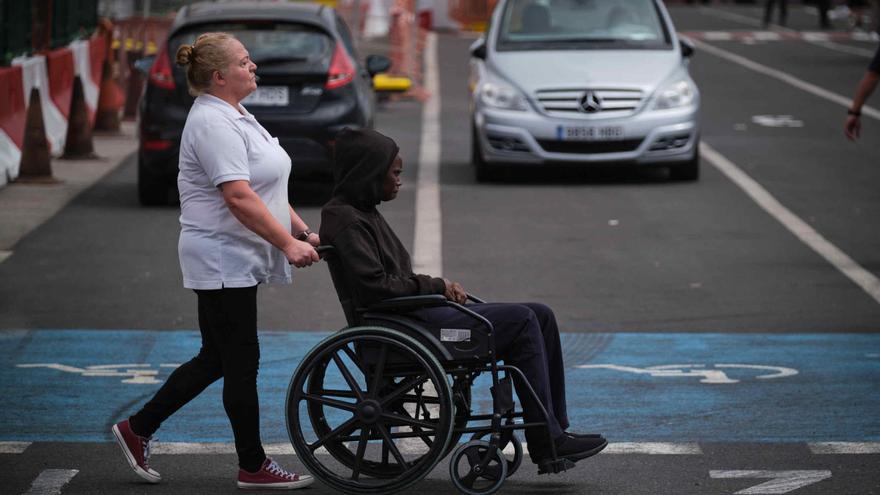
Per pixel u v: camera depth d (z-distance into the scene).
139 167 34.34
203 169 15.03
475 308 15.14
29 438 17.20
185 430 17.69
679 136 38.25
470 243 30.23
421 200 35.62
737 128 51.16
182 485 15.60
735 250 29.70
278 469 15.54
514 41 40.62
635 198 36.25
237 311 15.23
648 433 17.53
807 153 44.75
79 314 23.98
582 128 38.00
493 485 14.98
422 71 72.50
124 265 27.92
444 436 14.76
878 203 35.56
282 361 21.11
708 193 37.03
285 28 34.41
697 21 121.62
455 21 106.31
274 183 15.30
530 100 38.22
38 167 37.75
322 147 33.75
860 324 23.58
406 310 15.05
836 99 60.97
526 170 41.53
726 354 21.61
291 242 14.85
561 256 29.02
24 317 23.73
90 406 18.64
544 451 15.06
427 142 47.41
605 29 40.78
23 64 40.72
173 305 24.75
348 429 15.29
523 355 15.06
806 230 31.91
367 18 97.38
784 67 76.00
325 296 25.75
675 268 27.98
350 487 15.10
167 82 33.97
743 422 17.98
